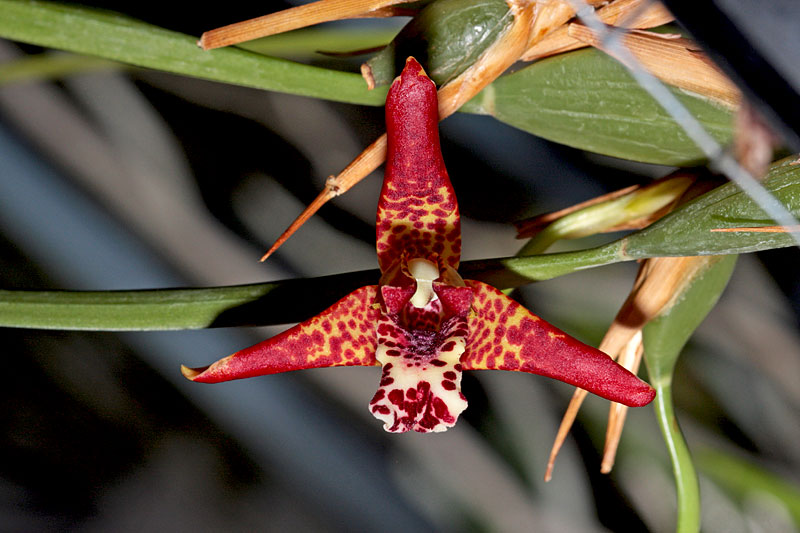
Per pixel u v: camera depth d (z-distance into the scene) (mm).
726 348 451
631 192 270
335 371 470
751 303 435
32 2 244
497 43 247
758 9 214
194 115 476
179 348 485
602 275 457
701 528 432
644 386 242
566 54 258
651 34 249
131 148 442
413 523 476
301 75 254
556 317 457
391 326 249
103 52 247
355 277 250
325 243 481
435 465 471
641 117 257
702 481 439
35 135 425
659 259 264
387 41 296
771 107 217
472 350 248
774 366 438
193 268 447
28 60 306
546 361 246
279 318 249
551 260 251
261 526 486
